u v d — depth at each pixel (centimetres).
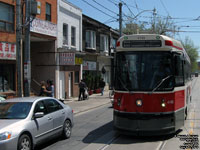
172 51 910
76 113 1670
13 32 1783
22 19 1852
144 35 916
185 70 1165
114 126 927
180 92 986
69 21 2586
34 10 1316
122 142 873
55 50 2320
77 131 1102
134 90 891
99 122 1315
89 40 3200
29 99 859
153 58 905
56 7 2341
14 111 793
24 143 720
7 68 1792
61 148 838
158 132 859
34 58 2373
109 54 3834
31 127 752
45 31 2147
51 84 1648
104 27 3591
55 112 901
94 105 2072
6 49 1698
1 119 757
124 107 896
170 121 880
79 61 2622
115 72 949
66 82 2520
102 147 818
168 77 894
